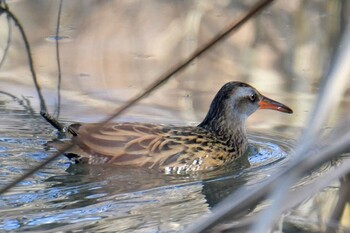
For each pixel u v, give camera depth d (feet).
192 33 60.29
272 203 18.04
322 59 55.98
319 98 17.42
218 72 56.03
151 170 39.24
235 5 62.80
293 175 17.98
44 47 59.00
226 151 42.11
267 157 42.55
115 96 50.67
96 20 62.85
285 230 27.81
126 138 39.68
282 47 58.39
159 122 46.73
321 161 18.90
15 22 55.83
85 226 31.76
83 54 57.52
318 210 29.19
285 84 53.98
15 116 46.80
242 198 18.56
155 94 52.06
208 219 18.79
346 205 25.00
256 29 59.98
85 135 39.37
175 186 37.55
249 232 22.74
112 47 59.31
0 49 58.18
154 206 34.45
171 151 40.16
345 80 17.30
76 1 64.34
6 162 39.19
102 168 38.93
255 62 57.52
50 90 51.83
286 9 61.46
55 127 40.83
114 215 33.09
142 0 64.80
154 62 56.75
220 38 18.10
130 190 36.52
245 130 44.09
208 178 39.19
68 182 36.88
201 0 62.95
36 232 30.99
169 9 63.87
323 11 59.16
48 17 62.69
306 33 58.54
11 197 34.71
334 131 21.52
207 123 44.24
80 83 53.21
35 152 40.83
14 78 53.98
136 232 31.24
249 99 44.42
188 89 53.21
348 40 17.06
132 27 61.31
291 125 47.83
